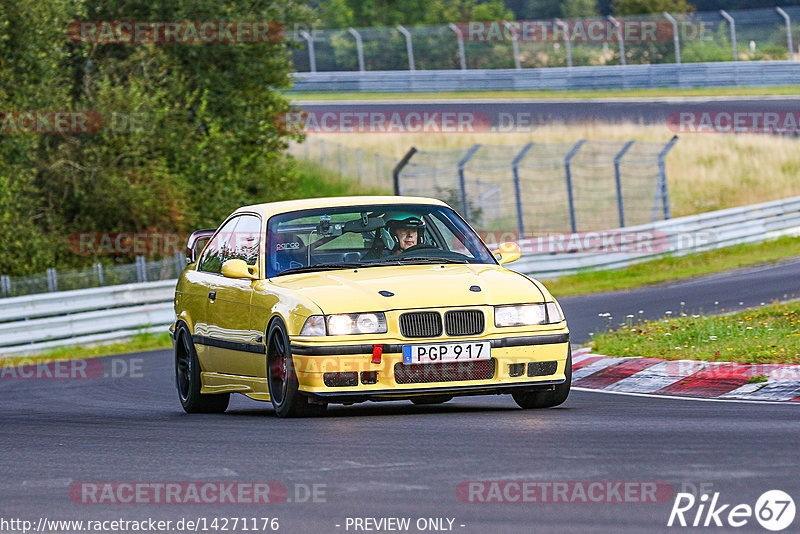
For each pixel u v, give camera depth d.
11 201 89.31
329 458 22.09
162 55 105.06
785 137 152.88
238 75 111.69
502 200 137.38
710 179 141.62
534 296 29.42
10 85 92.81
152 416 34.03
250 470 21.23
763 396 31.88
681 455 20.86
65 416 35.16
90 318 72.06
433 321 28.31
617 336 46.28
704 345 40.31
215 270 35.41
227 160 104.19
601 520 16.28
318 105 185.62
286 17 116.56
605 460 20.55
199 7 107.81
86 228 100.12
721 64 180.00
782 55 187.38
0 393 47.25
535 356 28.80
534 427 25.53
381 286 28.97
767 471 19.00
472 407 32.31
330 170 158.00
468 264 31.72
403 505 17.53
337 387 27.86
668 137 154.38
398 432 25.36
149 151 102.50
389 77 194.75
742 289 70.50
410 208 33.28
